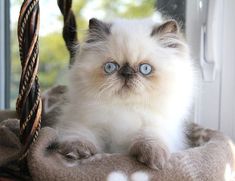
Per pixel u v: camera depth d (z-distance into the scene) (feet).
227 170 1.34
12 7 2.50
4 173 1.34
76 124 1.43
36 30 1.19
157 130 1.36
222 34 1.88
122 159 1.23
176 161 1.23
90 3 2.26
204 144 1.42
